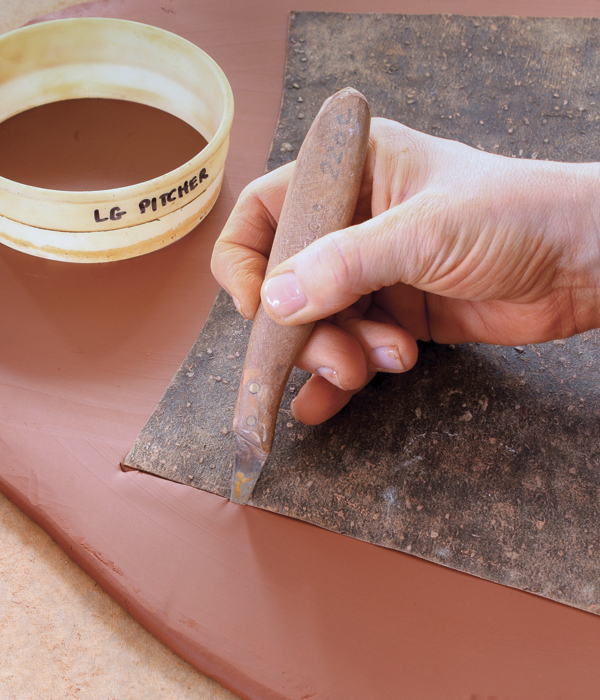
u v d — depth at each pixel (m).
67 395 0.41
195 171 0.44
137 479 0.39
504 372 0.42
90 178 0.47
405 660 0.35
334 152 0.34
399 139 0.37
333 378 0.37
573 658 0.35
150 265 0.45
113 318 0.43
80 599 0.37
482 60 0.57
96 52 0.49
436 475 0.39
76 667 0.36
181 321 0.43
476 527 0.38
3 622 0.36
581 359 0.42
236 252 0.39
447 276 0.36
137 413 0.40
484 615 0.36
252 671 0.35
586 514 0.38
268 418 0.35
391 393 0.41
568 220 0.35
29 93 0.50
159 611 0.36
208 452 0.39
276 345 0.35
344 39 0.58
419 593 0.36
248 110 0.53
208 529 0.38
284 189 0.39
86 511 0.38
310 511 0.38
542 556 0.37
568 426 0.40
